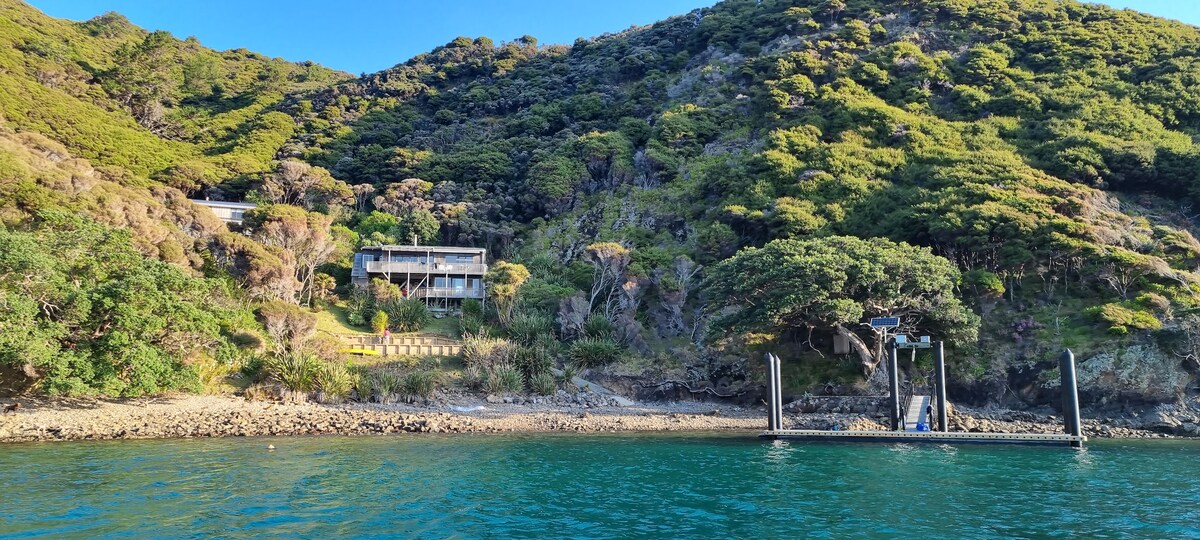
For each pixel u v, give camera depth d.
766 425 40.50
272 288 50.53
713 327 47.44
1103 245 51.41
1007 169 67.19
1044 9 106.00
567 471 24.16
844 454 29.42
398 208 82.06
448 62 148.38
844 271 43.25
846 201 69.19
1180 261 53.78
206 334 37.66
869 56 100.69
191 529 15.54
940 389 35.72
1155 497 20.39
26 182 47.53
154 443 28.91
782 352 50.50
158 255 46.50
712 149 89.50
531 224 80.38
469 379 45.44
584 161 90.19
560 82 124.19
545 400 45.03
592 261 59.84
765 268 44.91
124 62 121.06
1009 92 87.12
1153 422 40.16
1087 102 80.81
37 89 90.88
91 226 40.31
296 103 122.56
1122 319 44.03
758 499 19.94
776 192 73.31
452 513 17.80
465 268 63.38
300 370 40.56
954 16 108.12
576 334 53.66
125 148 86.44
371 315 55.91
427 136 109.06
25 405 33.25
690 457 27.97
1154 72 85.19
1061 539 15.70
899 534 16.16
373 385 42.25
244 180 82.81
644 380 49.00
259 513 17.17
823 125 86.44
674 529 16.58
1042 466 26.30
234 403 37.66
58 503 17.50
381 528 16.19
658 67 121.88
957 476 23.94
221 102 127.19
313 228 57.66
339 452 27.42
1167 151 68.62
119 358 33.50
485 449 29.12
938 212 59.53
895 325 38.72
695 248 66.69
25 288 32.72
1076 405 32.47
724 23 126.75
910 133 80.00
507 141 100.81
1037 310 49.84
